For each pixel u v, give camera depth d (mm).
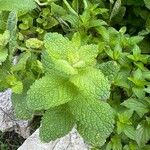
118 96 224
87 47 163
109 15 258
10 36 195
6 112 246
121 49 225
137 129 208
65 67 153
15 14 198
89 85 155
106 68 177
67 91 160
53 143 227
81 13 260
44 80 162
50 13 252
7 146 256
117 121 208
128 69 223
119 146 212
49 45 161
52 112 171
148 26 250
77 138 225
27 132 247
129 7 265
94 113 161
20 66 193
